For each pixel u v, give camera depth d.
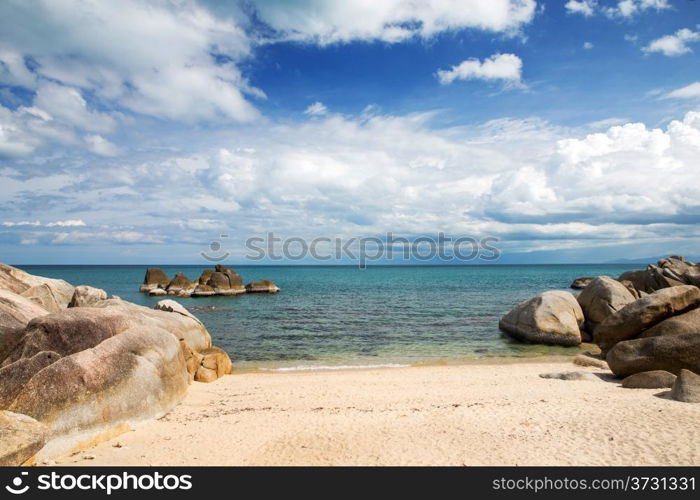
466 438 10.12
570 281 94.44
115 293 65.38
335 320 36.81
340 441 10.24
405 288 75.81
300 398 14.63
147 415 11.55
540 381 16.41
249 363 22.08
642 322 19.36
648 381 14.38
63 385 9.76
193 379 17.14
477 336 28.80
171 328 16.83
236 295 62.50
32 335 10.80
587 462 8.69
